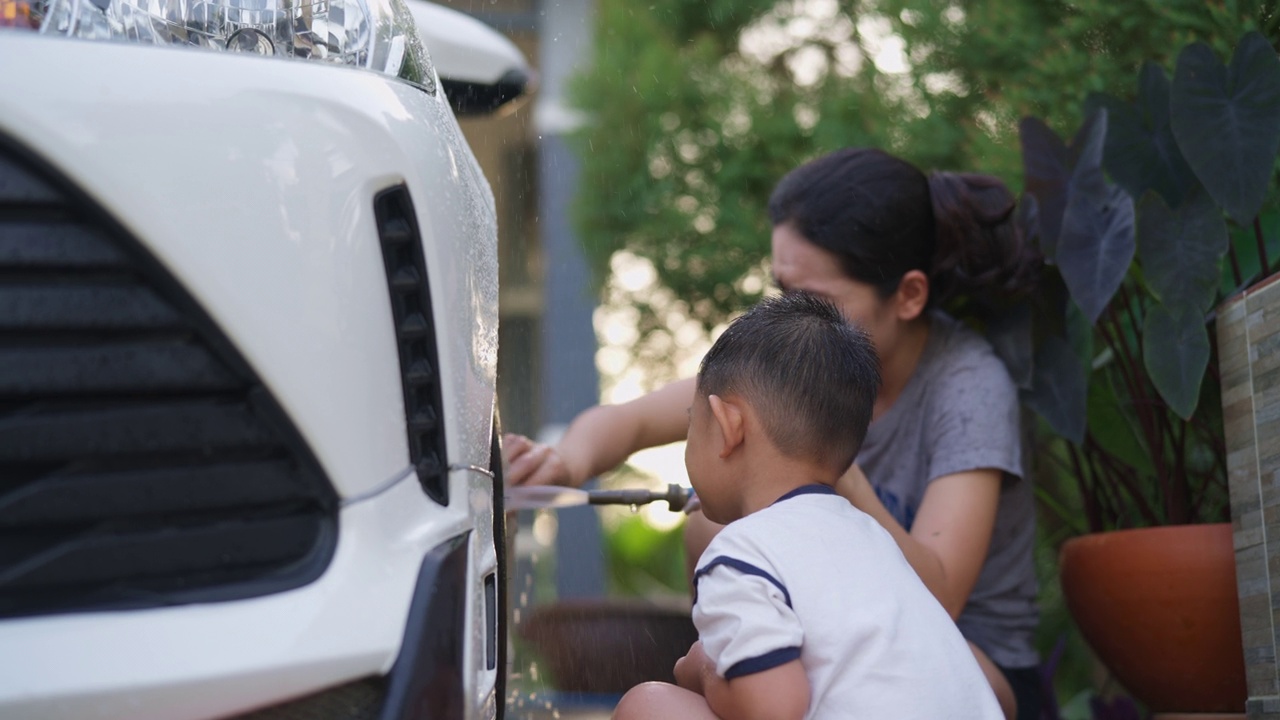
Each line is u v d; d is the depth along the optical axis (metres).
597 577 5.61
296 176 1.10
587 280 5.08
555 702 2.64
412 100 1.27
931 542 1.85
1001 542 2.06
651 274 4.73
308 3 1.29
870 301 1.97
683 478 4.84
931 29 3.08
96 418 1.02
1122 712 2.29
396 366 1.15
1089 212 1.99
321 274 1.10
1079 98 2.41
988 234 2.03
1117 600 1.93
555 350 6.23
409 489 1.16
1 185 0.98
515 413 7.32
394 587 1.10
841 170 1.99
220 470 1.06
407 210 1.18
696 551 2.02
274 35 1.27
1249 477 1.73
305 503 1.10
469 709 1.16
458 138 1.44
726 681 1.34
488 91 2.15
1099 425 2.20
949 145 3.28
